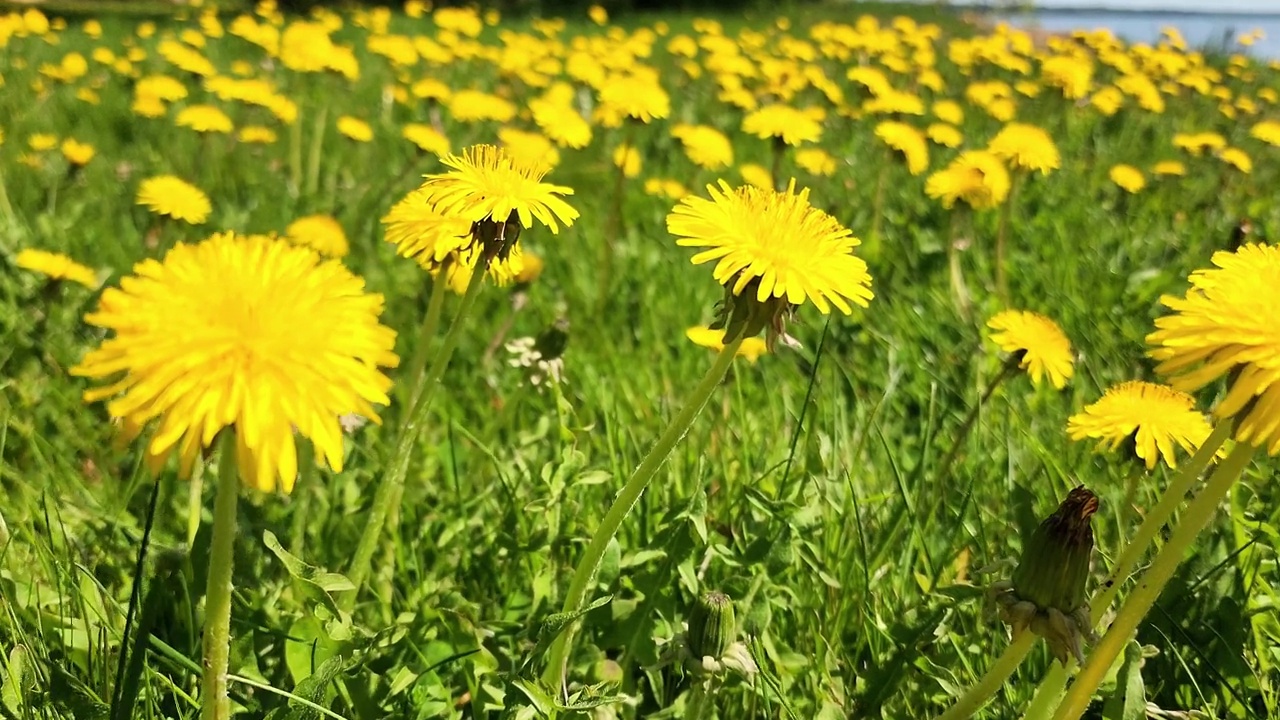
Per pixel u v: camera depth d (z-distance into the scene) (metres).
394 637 0.34
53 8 2.73
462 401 0.52
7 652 0.32
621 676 0.33
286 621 0.35
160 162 0.89
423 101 1.18
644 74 1.08
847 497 0.40
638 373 0.52
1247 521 0.39
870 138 1.17
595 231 0.74
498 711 0.33
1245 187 0.96
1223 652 0.35
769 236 0.29
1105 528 0.41
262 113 1.10
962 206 0.65
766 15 3.67
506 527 0.39
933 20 3.36
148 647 0.31
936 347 0.59
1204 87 1.38
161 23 2.27
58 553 0.36
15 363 0.49
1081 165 1.06
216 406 0.24
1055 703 0.31
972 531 0.41
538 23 2.43
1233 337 0.26
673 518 0.36
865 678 0.35
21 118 1.04
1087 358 0.55
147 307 0.24
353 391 0.25
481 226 0.33
